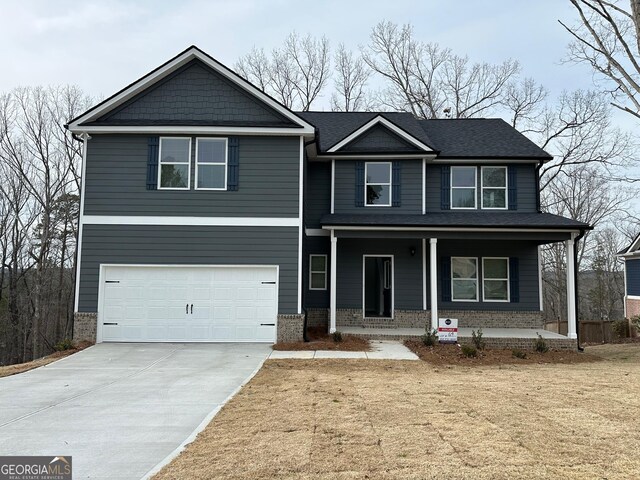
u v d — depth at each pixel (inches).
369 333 559.2
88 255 524.1
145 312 523.8
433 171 653.9
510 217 601.6
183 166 535.2
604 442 205.9
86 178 531.2
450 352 486.0
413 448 199.5
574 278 546.0
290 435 219.8
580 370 413.7
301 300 530.9
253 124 531.5
